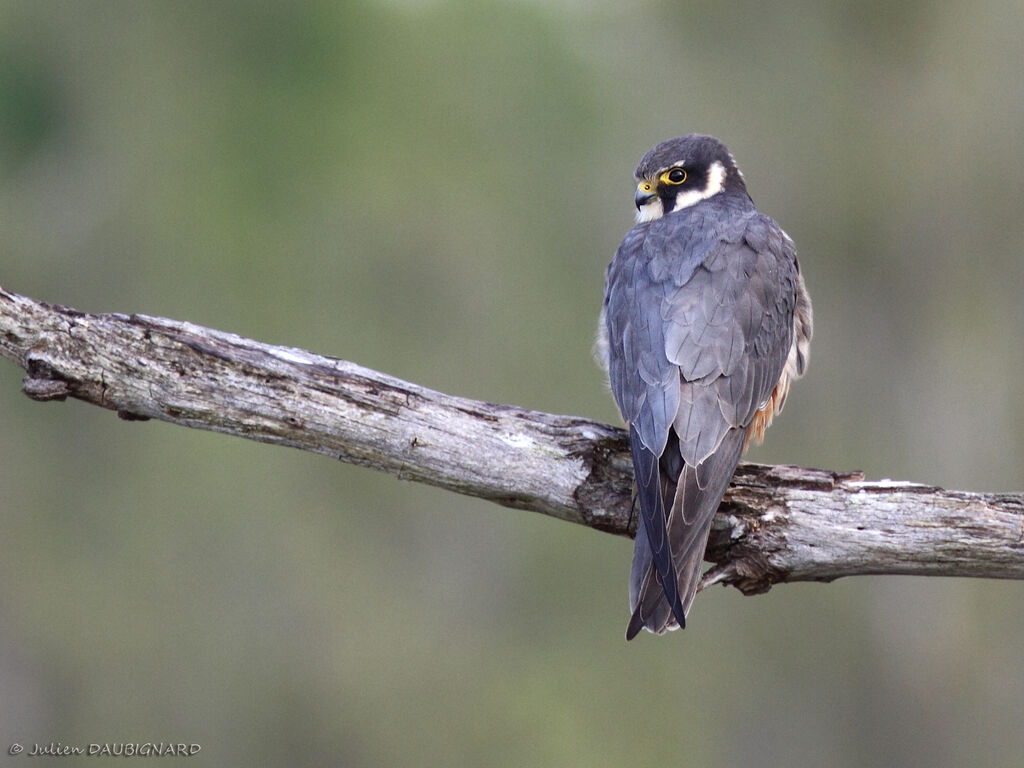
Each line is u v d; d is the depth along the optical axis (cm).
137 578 1509
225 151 1523
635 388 732
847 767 1580
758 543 702
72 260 1504
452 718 1496
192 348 691
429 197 1564
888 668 1580
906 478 1605
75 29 1510
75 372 683
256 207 1520
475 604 1560
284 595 1514
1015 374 1594
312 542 1526
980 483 1591
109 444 1536
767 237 812
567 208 1628
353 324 1531
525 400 1561
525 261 1596
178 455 1526
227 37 1536
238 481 1527
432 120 1591
